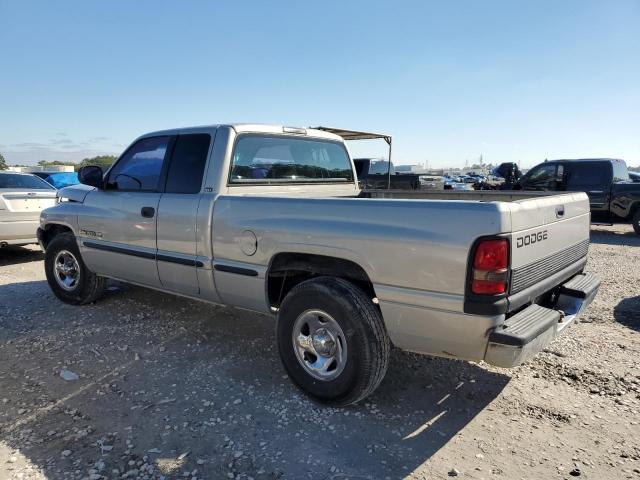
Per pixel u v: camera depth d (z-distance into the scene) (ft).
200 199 13.25
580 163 42.98
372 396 11.52
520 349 8.78
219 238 12.80
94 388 11.85
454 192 16.05
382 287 9.97
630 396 11.30
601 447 9.41
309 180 16.46
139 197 14.97
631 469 8.76
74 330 15.81
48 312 17.70
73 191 17.97
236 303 13.19
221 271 12.88
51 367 13.03
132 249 15.28
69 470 8.73
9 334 15.47
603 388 11.71
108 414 10.65
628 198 40.22
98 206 16.44
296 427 10.19
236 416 10.59
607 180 41.42
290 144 15.69
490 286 8.73
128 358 13.62
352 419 10.51
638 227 40.27
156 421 10.37
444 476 8.61
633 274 24.00
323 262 11.28
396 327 9.98
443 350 9.68
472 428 10.16
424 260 9.32
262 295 12.21
